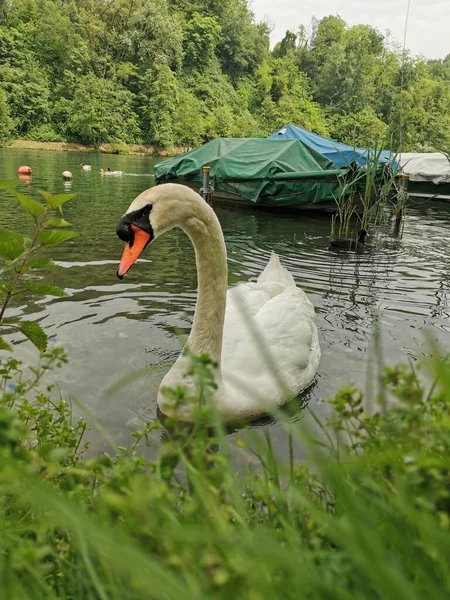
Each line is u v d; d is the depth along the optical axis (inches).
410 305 252.4
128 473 58.1
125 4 2458.2
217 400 143.6
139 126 2187.5
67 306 226.4
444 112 2212.1
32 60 2028.8
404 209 460.4
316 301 256.1
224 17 2992.1
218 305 149.0
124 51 2386.8
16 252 100.0
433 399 57.6
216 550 42.9
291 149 565.6
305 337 173.6
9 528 57.4
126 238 146.4
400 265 341.1
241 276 305.0
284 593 37.9
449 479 49.1
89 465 60.7
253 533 49.9
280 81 2989.7
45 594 48.3
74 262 305.9
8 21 2156.7
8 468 48.0
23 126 1943.9
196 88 2679.6
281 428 144.7
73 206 537.3
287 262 341.7
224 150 606.5
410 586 32.5
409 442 51.7
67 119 1975.9
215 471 54.3
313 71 3540.8
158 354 183.3
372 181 423.5
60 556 53.7
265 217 530.6
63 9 2377.0
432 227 516.7
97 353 180.7
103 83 2068.2
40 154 1483.8
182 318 220.1
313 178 530.9
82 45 2139.5
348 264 339.9
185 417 135.7
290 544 47.9
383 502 49.3
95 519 48.6
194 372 61.9
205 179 571.2
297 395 163.9
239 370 159.3
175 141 2263.8
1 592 42.9
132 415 143.1
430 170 748.6
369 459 47.8
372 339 205.6
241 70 3080.7
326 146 631.8
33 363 167.9
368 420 64.3
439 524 44.9
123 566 36.1
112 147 2043.6
